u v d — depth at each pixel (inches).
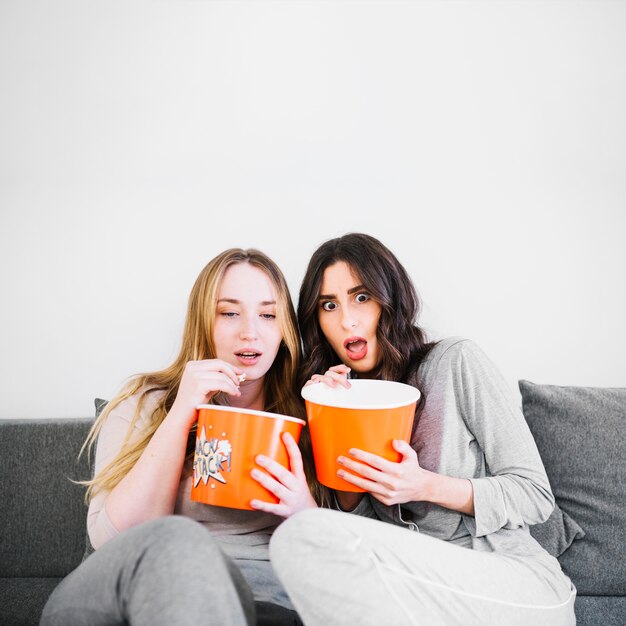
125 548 21.4
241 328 37.1
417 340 38.3
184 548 20.3
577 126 52.1
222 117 52.4
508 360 52.1
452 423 33.4
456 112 52.7
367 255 38.0
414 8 52.8
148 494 29.4
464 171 52.6
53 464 44.4
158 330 51.8
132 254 51.8
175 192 52.1
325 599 21.7
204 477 27.5
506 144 52.7
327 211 52.6
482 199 52.4
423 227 52.4
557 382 51.9
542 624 25.4
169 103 52.4
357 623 21.3
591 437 40.6
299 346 40.9
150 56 52.4
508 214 52.4
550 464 41.2
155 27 52.4
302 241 52.5
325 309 39.6
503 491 30.2
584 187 52.5
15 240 51.4
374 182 52.6
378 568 22.1
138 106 52.3
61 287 51.4
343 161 52.7
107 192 51.9
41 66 52.1
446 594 23.2
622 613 36.8
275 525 34.8
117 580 20.8
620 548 38.4
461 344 35.6
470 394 33.6
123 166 52.1
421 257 52.4
